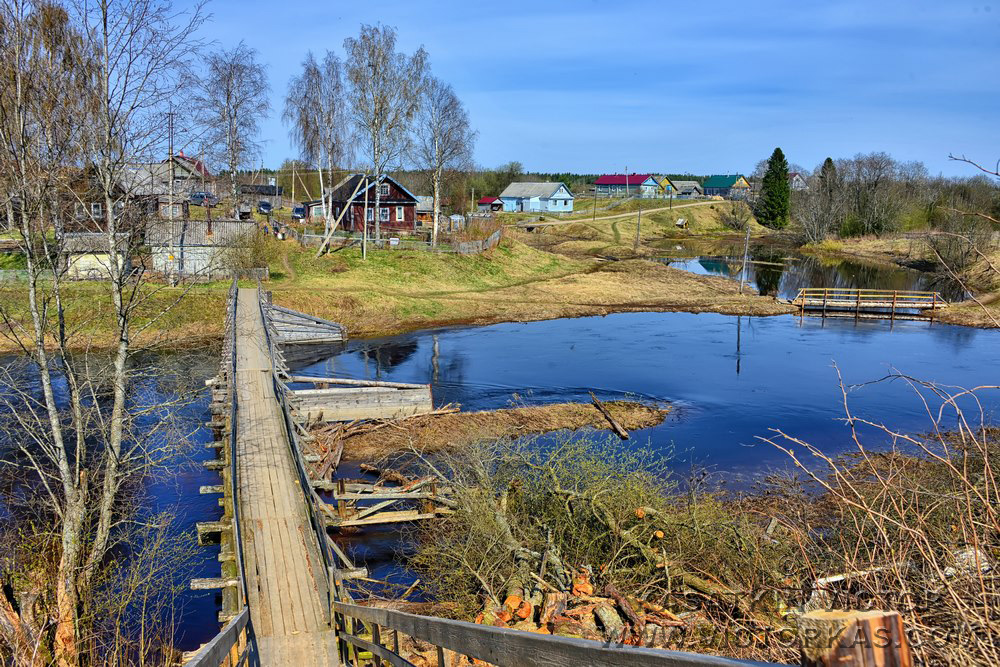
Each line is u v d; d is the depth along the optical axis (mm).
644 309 52031
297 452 16422
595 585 12055
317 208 80562
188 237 41562
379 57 52000
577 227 103250
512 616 11453
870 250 85875
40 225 15109
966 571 3654
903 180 94750
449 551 13273
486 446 19578
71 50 13656
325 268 51469
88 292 31500
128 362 30625
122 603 13383
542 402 29562
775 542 10562
